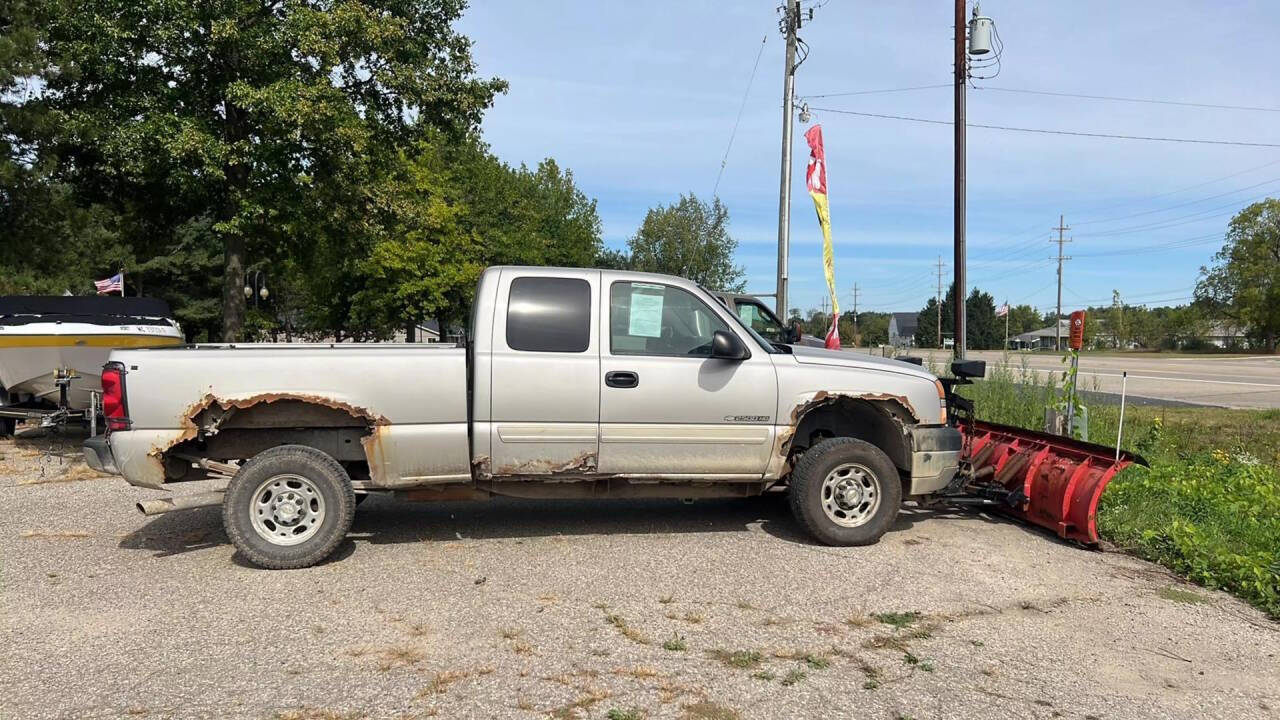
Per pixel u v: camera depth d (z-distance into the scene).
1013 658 4.01
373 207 13.83
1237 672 3.94
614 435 5.55
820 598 4.77
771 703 3.48
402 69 13.34
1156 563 5.66
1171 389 21.12
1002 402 11.14
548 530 6.19
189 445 5.49
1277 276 63.47
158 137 11.36
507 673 3.73
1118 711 3.50
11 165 12.70
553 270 5.68
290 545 5.22
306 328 36.19
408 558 5.46
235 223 12.37
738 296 12.51
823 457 5.74
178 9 11.12
